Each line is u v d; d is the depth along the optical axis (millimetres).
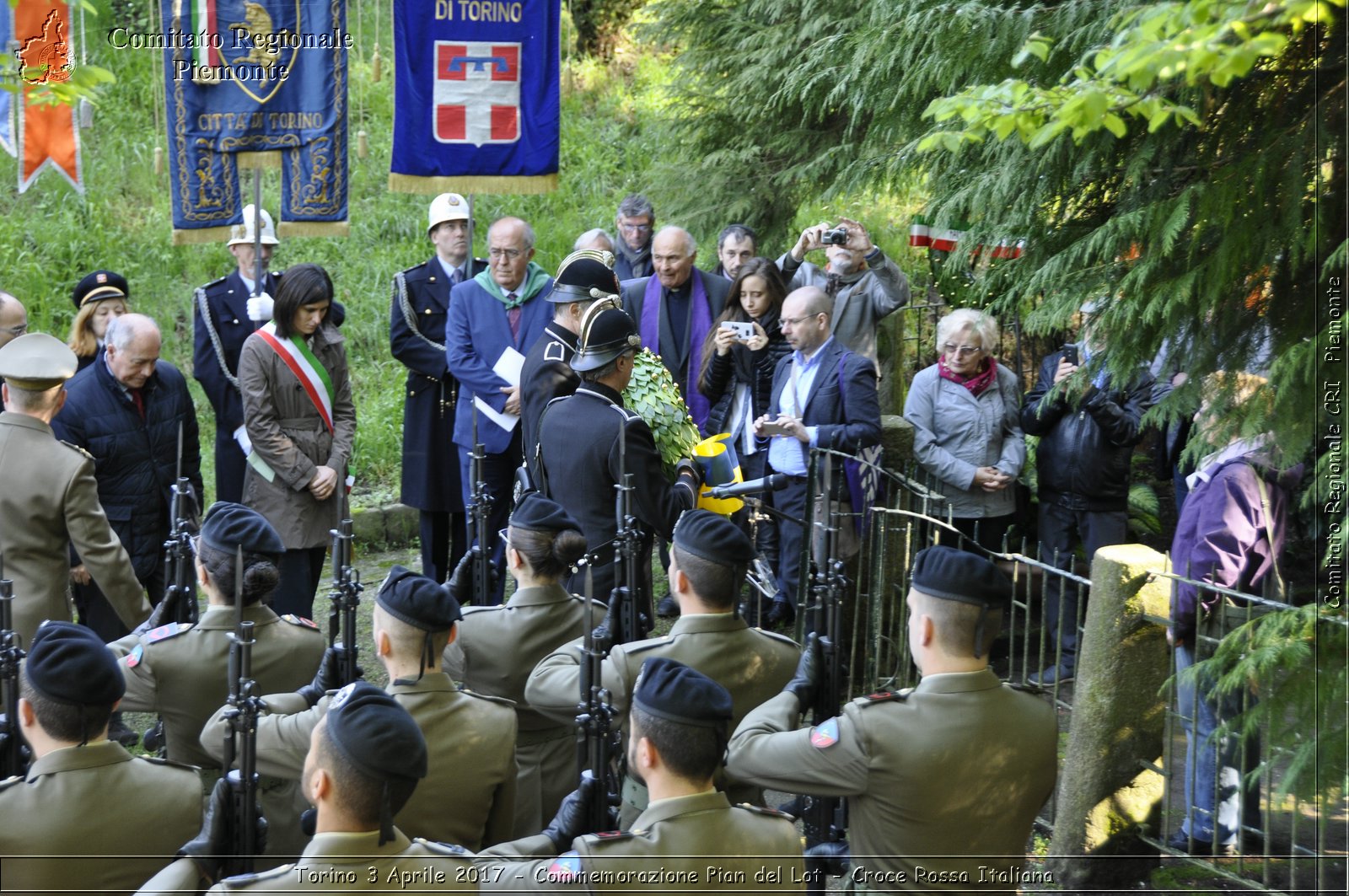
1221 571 4059
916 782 2869
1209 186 3889
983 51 4438
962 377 5688
